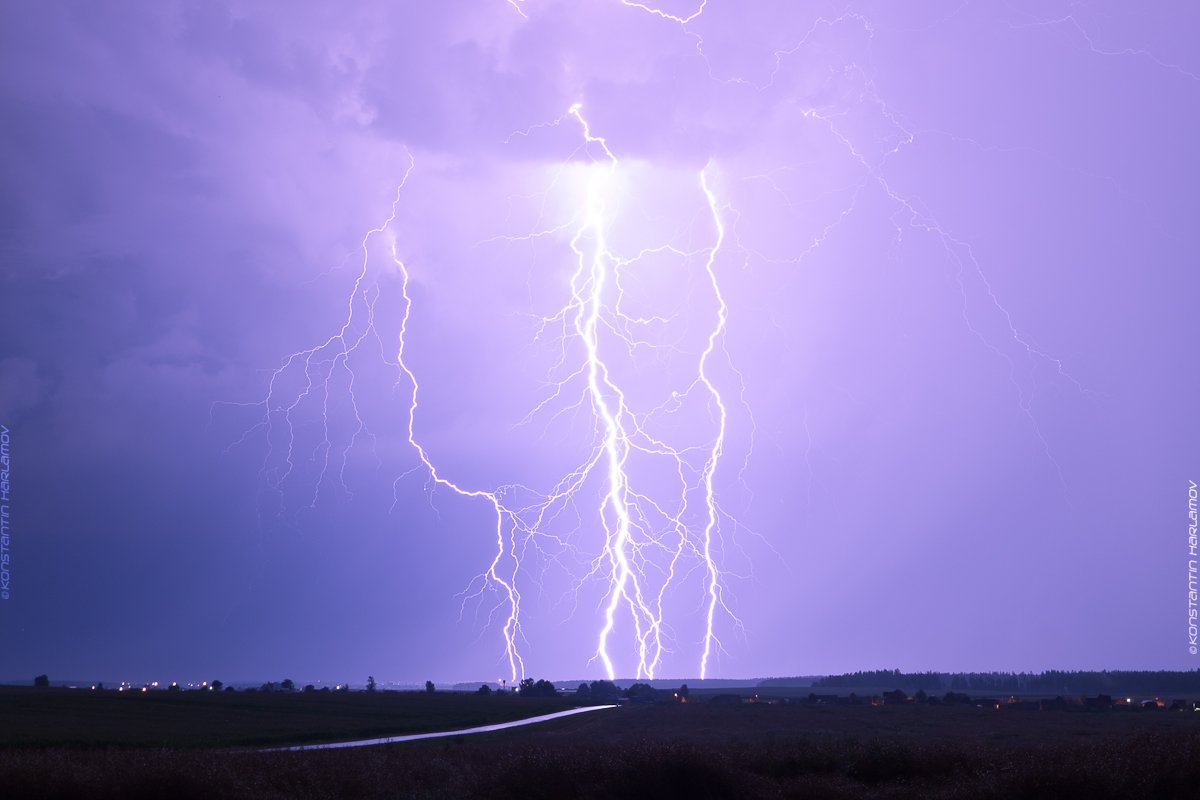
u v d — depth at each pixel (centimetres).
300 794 1803
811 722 5800
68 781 1720
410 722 5812
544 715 7131
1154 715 7206
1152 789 1725
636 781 1964
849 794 1973
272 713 6212
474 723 6003
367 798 1847
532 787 1961
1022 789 1788
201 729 4575
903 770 2253
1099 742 2575
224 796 1736
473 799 1898
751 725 5447
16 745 3297
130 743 3575
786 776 2238
